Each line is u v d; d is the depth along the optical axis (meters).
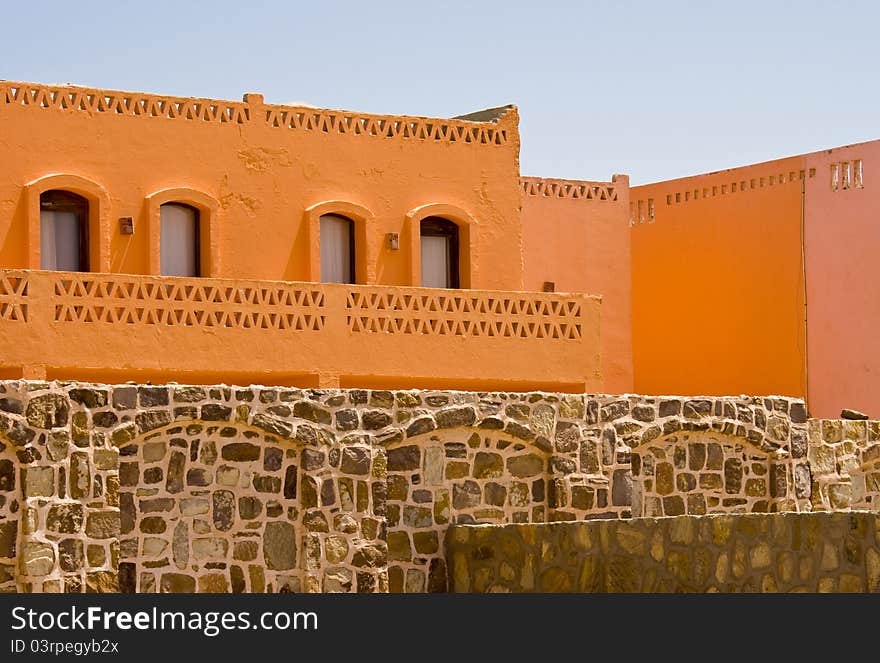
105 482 23.52
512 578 24.28
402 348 31.16
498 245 34.34
